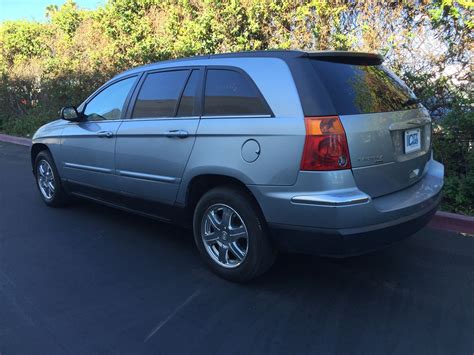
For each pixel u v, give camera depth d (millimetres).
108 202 5047
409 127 3529
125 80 4766
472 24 5582
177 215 4133
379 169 3256
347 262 4109
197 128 3732
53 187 5891
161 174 4098
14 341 3016
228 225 3672
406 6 6102
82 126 5145
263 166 3275
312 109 3107
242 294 3576
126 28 10719
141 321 3230
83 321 3238
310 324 3145
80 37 12547
